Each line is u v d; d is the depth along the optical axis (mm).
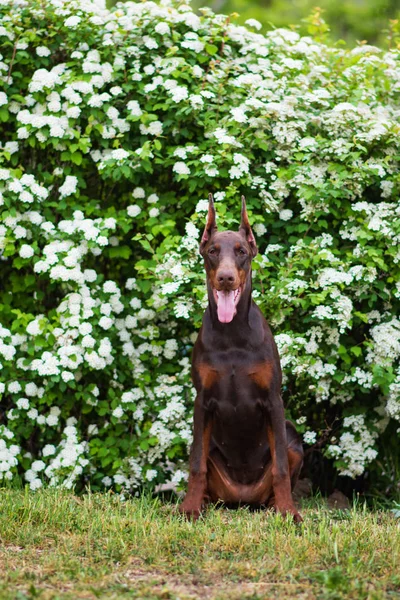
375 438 7109
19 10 7414
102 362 6742
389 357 6805
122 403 6961
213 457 6207
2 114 7207
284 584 4125
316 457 7547
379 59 7871
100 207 7539
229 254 5629
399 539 4891
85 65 7129
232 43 7758
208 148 7199
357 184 6922
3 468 6688
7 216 6898
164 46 7570
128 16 7531
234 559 4551
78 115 7047
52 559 4484
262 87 7324
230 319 5543
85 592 3967
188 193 7238
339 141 6953
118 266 7672
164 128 7301
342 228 7109
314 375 6754
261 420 5957
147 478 6887
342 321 6637
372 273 6734
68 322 6789
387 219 6945
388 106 7754
